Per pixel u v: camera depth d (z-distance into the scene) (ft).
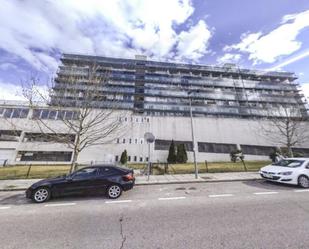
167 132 118.83
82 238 14.98
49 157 102.27
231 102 209.15
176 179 41.68
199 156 111.34
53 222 18.43
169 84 215.72
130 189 30.07
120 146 109.91
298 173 31.63
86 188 26.84
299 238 14.19
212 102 205.16
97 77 52.90
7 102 114.93
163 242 14.06
